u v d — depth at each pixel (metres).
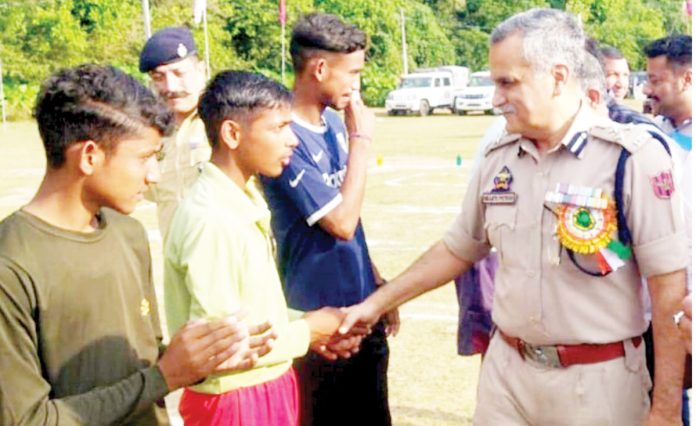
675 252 2.90
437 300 7.09
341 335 3.40
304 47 3.61
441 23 58.19
